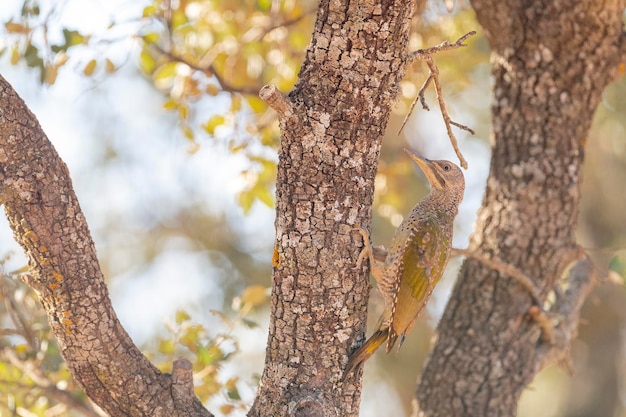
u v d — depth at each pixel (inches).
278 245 325.4
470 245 464.4
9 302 448.5
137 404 336.5
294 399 327.6
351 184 321.1
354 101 313.7
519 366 447.8
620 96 744.3
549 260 447.5
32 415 436.5
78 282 324.5
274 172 553.0
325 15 311.7
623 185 859.4
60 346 334.3
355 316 331.3
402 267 384.2
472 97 920.3
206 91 532.7
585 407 952.9
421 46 573.3
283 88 571.2
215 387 450.3
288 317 327.6
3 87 315.6
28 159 316.5
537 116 448.1
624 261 488.7
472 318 451.8
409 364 938.1
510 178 451.8
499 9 449.4
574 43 438.9
